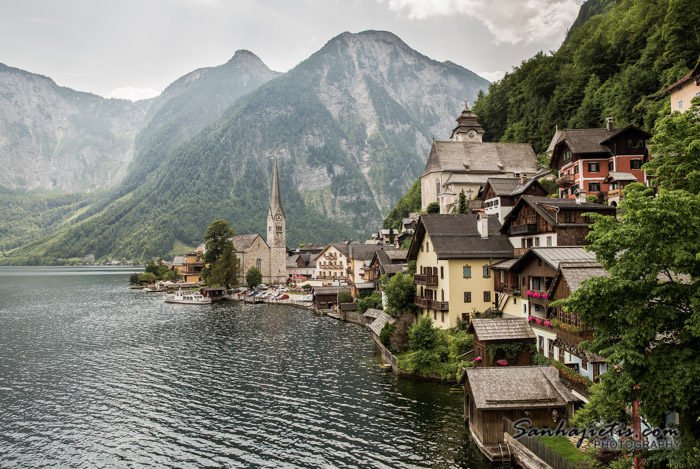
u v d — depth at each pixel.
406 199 183.25
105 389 51.12
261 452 35.75
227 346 72.31
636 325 19.61
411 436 37.44
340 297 105.75
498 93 172.12
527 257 48.19
